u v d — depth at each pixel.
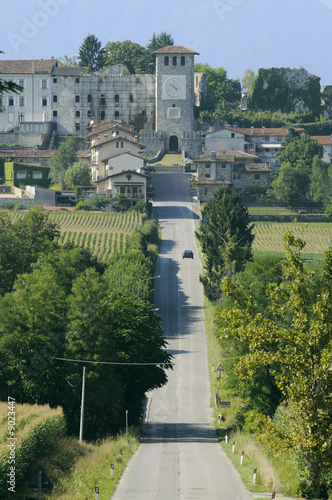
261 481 78.19
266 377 123.12
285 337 71.12
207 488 75.06
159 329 129.38
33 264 156.75
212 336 182.62
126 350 123.69
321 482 74.44
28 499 77.19
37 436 96.31
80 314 117.06
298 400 70.12
